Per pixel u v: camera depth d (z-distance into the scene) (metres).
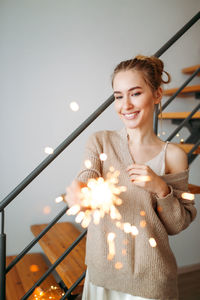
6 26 2.21
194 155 2.10
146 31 2.70
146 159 1.00
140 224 0.93
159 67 1.00
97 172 0.93
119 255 0.93
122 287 0.94
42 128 2.38
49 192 2.45
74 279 1.63
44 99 2.37
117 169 0.96
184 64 2.93
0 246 1.22
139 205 0.94
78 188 0.79
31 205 2.40
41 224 2.43
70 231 2.33
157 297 0.92
